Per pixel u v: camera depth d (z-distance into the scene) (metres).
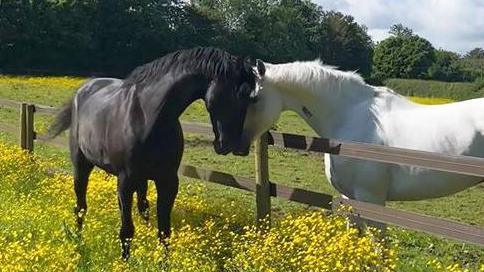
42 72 47.38
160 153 5.46
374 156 5.09
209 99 5.39
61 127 6.98
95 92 6.45
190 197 7.48
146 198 6.56
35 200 7.19
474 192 10.08
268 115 5.74
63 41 58.69
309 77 5.66
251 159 12.21
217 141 5.48
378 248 4.93
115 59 63.69
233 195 8.90
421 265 5.84
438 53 71.62
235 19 80.62
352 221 5.43
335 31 90.56
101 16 63.84
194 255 5.34
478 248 6.81
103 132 5.81
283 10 83.56
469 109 5.50
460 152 5.42
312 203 5.87
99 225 6.07
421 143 5.46
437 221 4.77
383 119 5.61
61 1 59.88
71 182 7.98
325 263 4.67
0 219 6.36
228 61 5.37
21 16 56.56
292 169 11.70
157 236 5.78
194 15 77.38
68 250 5.36
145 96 5.48
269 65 5.84
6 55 56.22
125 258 5.53
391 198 5.74
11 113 17.00
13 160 9.02
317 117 5.84
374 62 72.38
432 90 49.22
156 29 67.31
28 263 4.88
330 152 5.52
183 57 5.48
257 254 5.04
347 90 5.74
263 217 6.38
